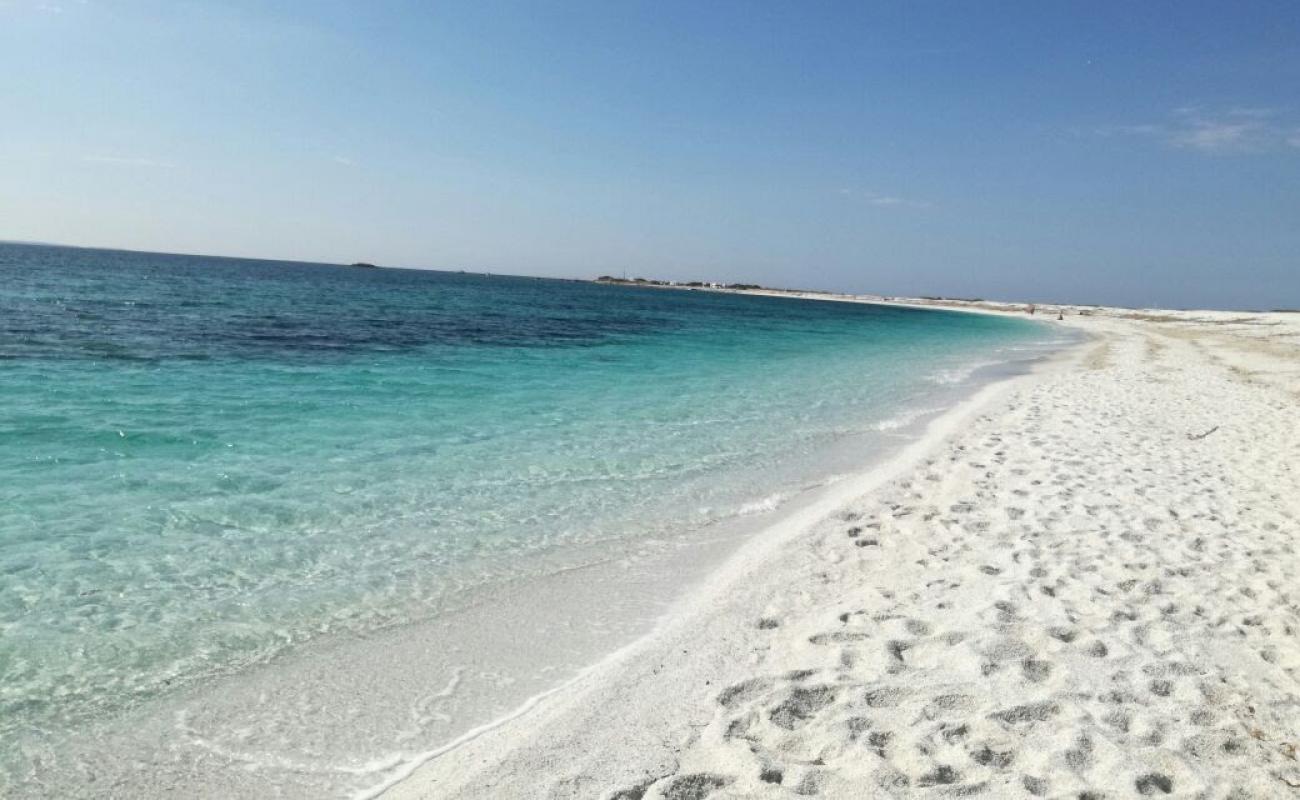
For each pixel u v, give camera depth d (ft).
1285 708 12.81
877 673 13.75
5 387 39.93
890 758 11.20
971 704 12.66
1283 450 33.96
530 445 33.12
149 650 14.35
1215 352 99.60
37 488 23.27
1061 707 12.60
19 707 12.33
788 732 11.91
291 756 11.41
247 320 94.38
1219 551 20.51
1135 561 19.67
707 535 22.47
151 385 43.16
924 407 48.24
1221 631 15.70
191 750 11.47
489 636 15.62
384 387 47.29
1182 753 11.43
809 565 19.63
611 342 94.79
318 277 338.54
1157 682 13.55
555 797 10.34
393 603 16.99
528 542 21.26
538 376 56.85
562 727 12.10
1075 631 15.52
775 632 15.69
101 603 16.10
